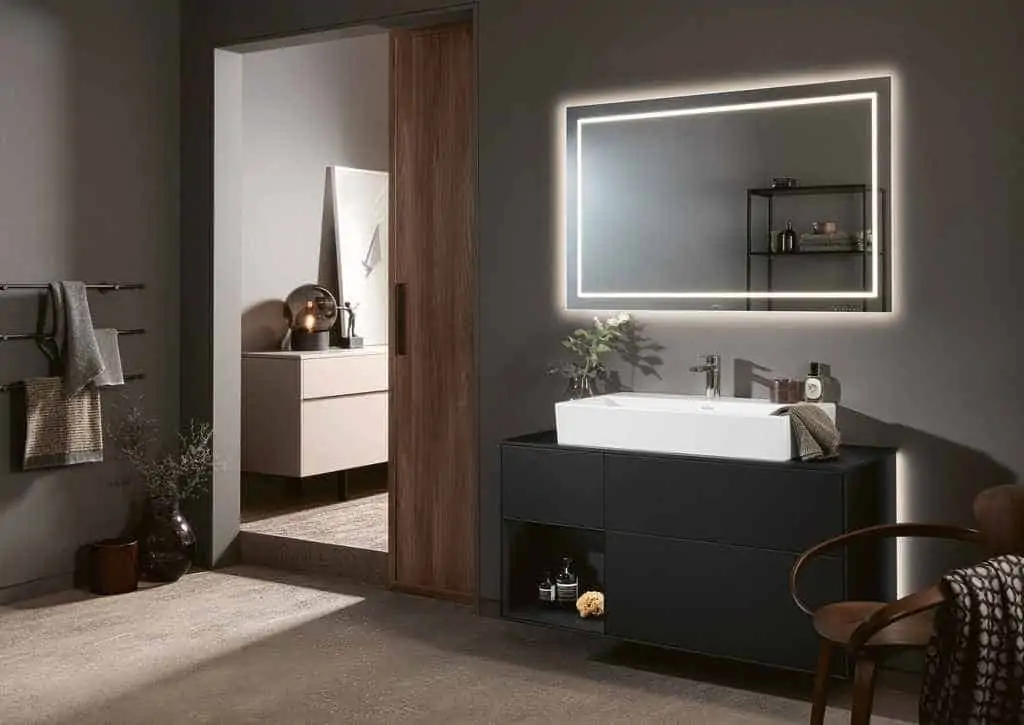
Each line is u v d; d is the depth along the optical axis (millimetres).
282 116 6191
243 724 3338
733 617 3500
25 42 4621
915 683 3631
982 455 3559
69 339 4648
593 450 3736
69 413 4703
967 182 3543
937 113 3580
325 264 6512
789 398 3762
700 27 3969
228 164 5230
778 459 3430
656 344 4102
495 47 4379
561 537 4254
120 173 5008
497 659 3941
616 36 4133
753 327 3920
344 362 5879
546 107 4281
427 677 3752
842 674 3342
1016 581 2240
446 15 4516
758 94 3873
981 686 2207
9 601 4621
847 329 3754
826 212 3773
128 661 3900
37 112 4676
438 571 4719
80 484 4887
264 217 6090
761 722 3357
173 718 3383
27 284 4645
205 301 5195
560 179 4266
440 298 4652
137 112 5066
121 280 5023
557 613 3967
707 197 3988
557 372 4242
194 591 4809
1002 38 3473
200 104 5188
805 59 3787
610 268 4180
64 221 4785
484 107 4414
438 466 4691
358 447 6000
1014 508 2732
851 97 3713
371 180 6707
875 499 3492
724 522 3500
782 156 3846
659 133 4066
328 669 3830
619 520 3699
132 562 4777
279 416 5688
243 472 6016
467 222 4574
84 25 4844
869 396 3725
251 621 4375
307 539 5145
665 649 3977
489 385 4445
